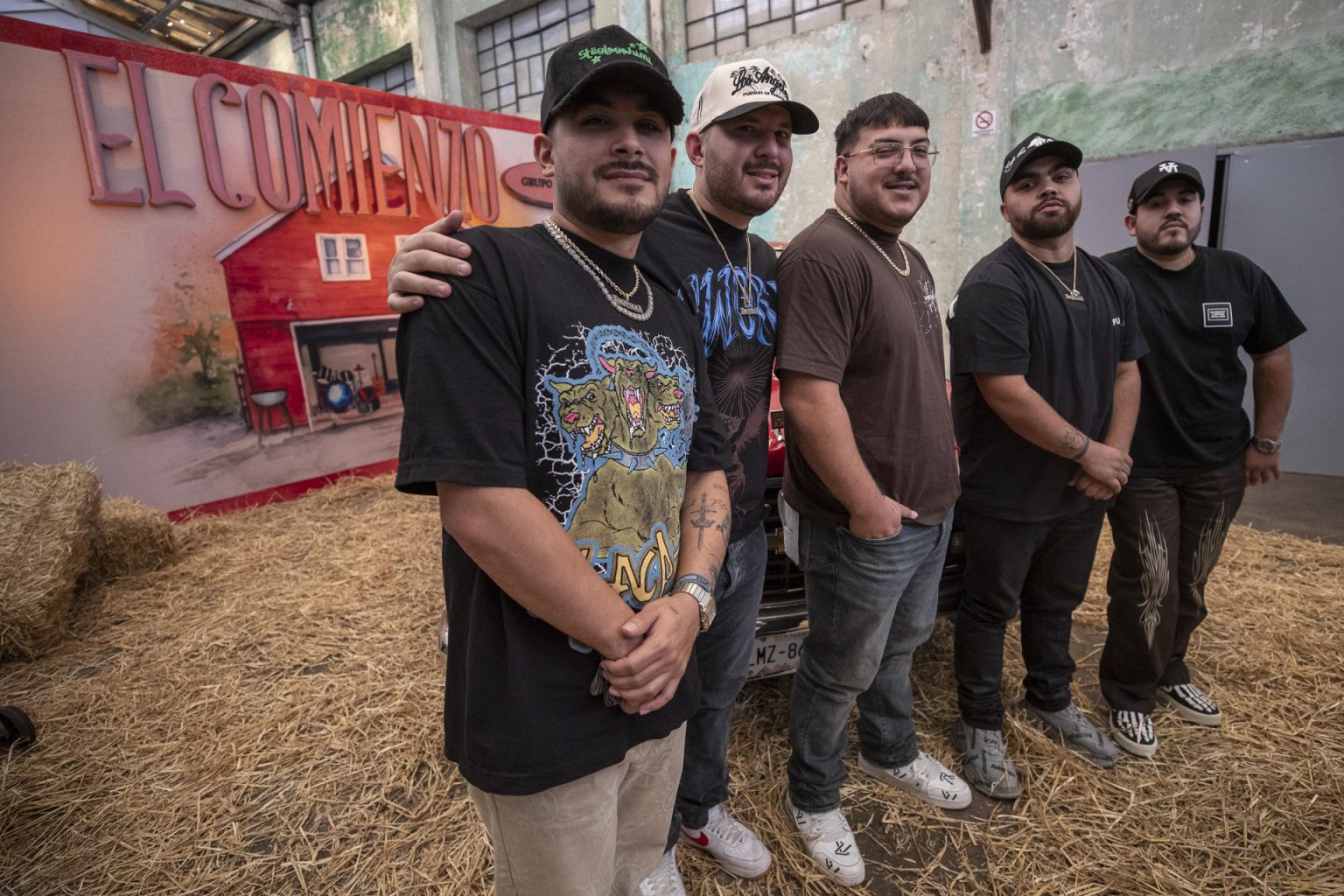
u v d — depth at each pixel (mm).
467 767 966
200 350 4605
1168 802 1954
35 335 3986
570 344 946
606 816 1029
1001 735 2072
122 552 3701
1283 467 4789
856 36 5973
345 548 4055
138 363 4359
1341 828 1846
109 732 2393
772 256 1707
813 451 1511
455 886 1719
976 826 1905
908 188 1582
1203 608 2295
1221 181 4617
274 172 4848
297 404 5098
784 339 1526
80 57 4000
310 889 1741
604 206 972
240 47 12133
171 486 4547
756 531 1670
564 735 940
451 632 1023
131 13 11109
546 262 979
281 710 2457
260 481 4945
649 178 985
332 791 2074
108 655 2953
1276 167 4398
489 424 865
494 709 939
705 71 7016
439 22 9203
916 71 5695
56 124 3961
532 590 881
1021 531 1936
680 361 1104
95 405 4219
